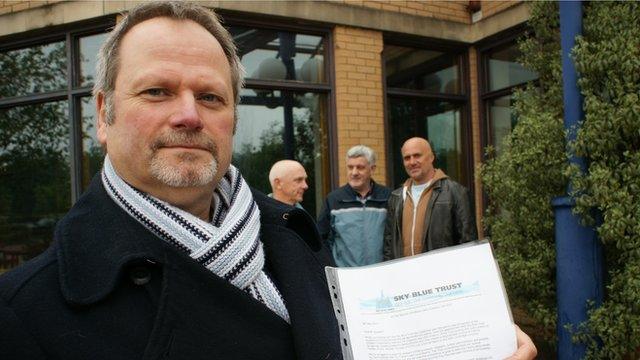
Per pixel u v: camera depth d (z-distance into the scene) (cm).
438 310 110
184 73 114
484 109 552
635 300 279
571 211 293
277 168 381
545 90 366
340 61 480
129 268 105
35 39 455
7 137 470
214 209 129
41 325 96
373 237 368
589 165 297
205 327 106
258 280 122
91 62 446
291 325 121
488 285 112
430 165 359
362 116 486
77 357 95
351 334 109
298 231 148
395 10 503
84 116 450
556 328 322
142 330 102
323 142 489
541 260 321
